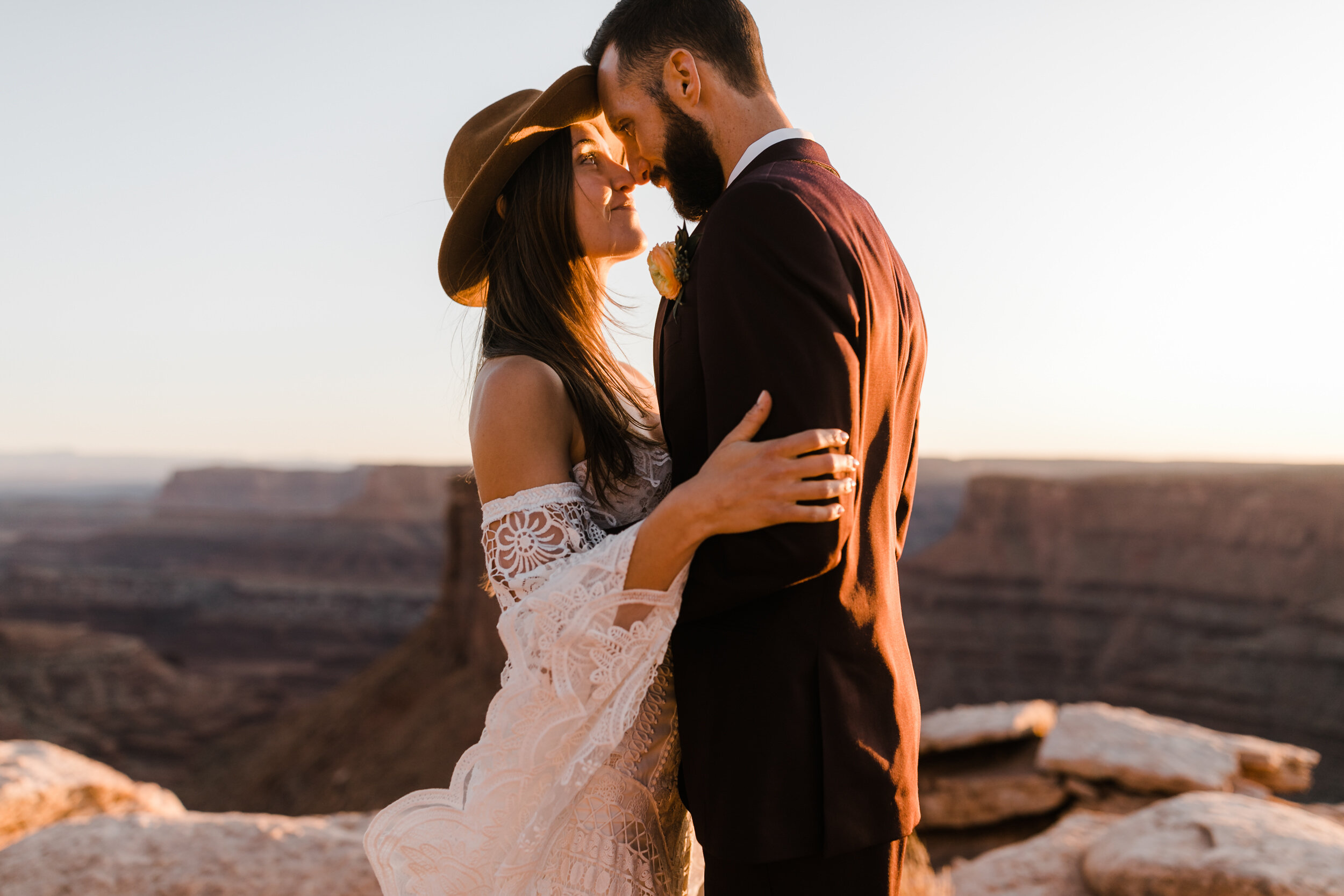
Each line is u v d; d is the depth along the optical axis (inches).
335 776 1167.6
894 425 56.0
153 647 4128.9
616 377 68.9
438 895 59.1
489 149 72.2
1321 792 1830.7
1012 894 145.9
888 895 52.3
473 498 1266.0
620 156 73.4
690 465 56.4
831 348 47.6
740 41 59.3
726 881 54.6
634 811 61.5
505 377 60.6
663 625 52.4
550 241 66.7
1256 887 118.7
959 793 237.8
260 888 121.6
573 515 58.7
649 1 60.1
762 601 52.4
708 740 53.8
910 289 60.1
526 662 54.9
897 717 54.1
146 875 123.3
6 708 2581.2
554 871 59.2
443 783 1010.1
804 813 50.5
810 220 49.6
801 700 51.1
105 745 2488.9
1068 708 249.1
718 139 59.6
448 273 73.7
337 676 3661.4
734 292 49.8
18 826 161.3
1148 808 149.7
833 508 47.2
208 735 2696.9
